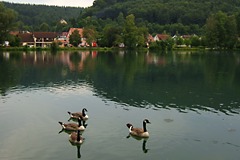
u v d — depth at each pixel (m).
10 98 43.53
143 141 27.98
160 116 35.53
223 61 99.75
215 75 67.44
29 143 27.39
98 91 48.75
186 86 54.03
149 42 184.62
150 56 120.94
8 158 24.56
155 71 73.19
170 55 127.62
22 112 36.62
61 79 59.97
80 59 103.50
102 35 177.62
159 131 30.56
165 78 62.69
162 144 27.44
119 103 41.28
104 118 34.53
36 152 25.62
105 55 125.06
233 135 29.69
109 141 27.92
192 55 127.81
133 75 66.38
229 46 161.38
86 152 25.69
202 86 54.19
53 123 32.78
